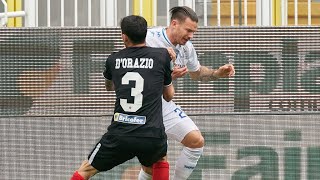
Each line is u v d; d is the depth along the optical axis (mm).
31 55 27266
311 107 27156
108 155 22531
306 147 27188
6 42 27219
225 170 27203
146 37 24219
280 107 27156
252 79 27141
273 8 32969
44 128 27406
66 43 27219
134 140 22219
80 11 33281
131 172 27156
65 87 27312
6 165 27469
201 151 24734
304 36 27047
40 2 33125
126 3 32719
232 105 27203
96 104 27312
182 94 27219
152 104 22359
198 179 27219
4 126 27406
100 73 27250
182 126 24438
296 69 27141
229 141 27203
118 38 27188
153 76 22422
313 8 33719
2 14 31438
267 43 27062
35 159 27422
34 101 27406
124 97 22375
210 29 27031
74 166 27406
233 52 27094
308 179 27188
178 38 24125
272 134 27188
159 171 23047
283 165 27203
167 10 32719
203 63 27094
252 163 27203
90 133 27359
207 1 33188
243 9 33375
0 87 27344
